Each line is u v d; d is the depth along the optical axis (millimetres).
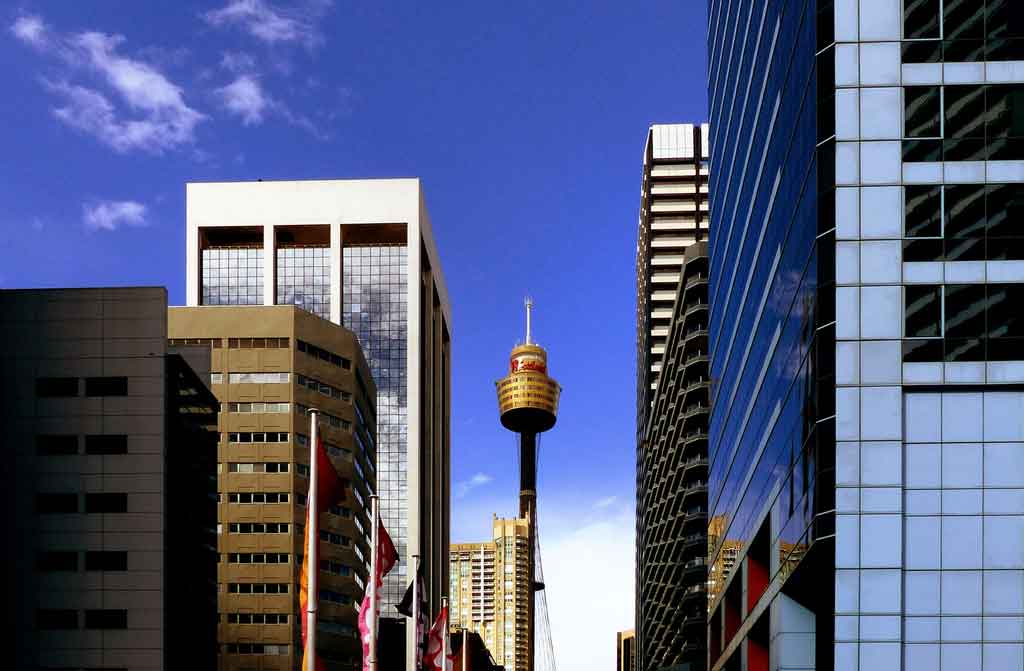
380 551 42750
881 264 55188
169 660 93875
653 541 189750
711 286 118250
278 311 148625
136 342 95375
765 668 82188
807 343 58625
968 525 53031
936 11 56688
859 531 53188
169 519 95500
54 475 93688
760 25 78750
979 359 53938
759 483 77438
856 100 56344
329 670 140625
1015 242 54656
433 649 65500
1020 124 55344
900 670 52062
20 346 95562
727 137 102688
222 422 145250
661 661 184750
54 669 90938
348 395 153625
